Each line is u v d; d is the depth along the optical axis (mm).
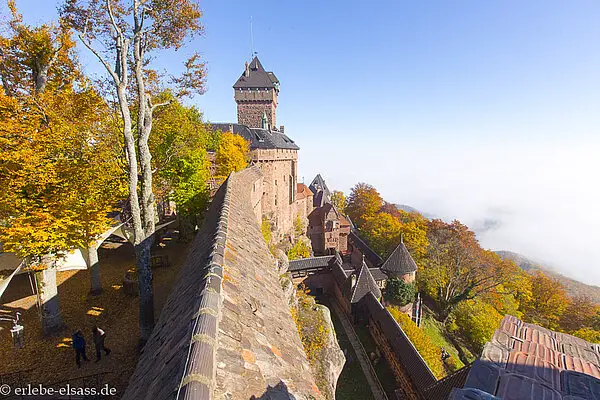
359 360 27766
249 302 4918
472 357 37125
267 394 3158
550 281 63781
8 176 11695
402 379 24000
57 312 13836
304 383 4023
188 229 27078
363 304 34188
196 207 25328
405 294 40156
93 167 14664
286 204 52500
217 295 4113
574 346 4660
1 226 11797
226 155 33500
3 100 11352
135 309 16047
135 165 12336
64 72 15438
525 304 61750
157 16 12922
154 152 22688
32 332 13773
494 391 3553
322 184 82438
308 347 17953
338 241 64125
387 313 29531
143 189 13008
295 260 41469
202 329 3256
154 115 21172
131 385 4215
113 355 12281
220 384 2812
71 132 13469
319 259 42438
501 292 52875
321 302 39406
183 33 13641
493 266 50250
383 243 63688
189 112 27797
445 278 49219
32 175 11938
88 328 14195
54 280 13727
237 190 15188
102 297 17234
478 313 42562
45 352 12430
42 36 13773
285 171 51406
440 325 44094
